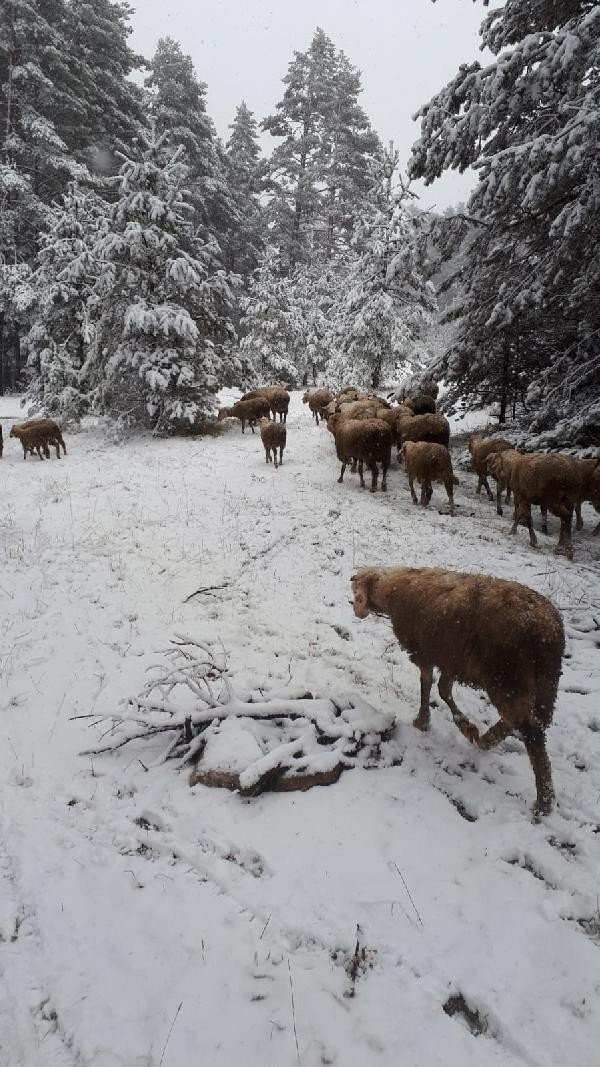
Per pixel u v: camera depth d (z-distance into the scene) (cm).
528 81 1072
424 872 338
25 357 3497
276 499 1210
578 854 350
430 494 1179
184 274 1984
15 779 441
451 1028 251
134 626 684
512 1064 237
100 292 2025
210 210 4019
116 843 377
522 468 925
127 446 1909
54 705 534
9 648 632
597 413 1143
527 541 976
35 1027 265
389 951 288
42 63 3105
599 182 1005
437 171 1294
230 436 2105
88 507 1150
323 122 4709
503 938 291
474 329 1462
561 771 425
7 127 3038
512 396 1778
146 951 297
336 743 441
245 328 3975
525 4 1188
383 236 2833
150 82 4038
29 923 319
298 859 349
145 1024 260
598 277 1145
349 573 833
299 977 278
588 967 275
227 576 823
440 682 439
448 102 1227
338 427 1340
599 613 682
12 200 2939
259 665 588
